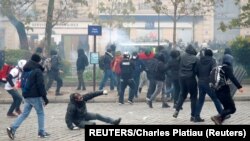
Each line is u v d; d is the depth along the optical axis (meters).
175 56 15.01
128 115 13.89
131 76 16.33
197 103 12.59
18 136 10.86
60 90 20.17
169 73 16.23
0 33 47.56
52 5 22.16
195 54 12.70
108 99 17.27
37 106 10.56
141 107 15.74
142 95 18.22
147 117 13.41
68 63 24.75
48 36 22.08
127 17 39.72
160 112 14.47
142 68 17.55
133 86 16.45
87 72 23.36
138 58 17.56
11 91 13.63
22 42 26.78
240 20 23.36
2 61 18.80
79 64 20.14
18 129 11.75
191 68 12.50
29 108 10.62
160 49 18.17
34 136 10.82
